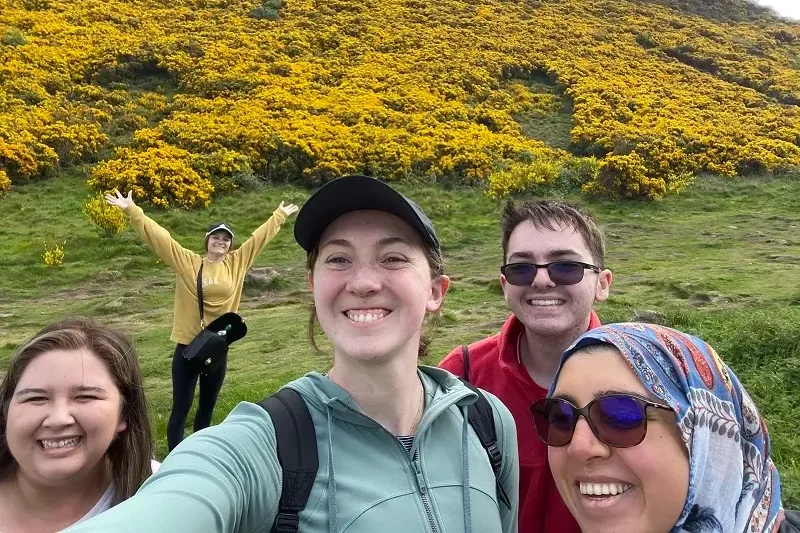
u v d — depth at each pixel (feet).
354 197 2.41
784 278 15.64
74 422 3.08
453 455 2.50
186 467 2.00
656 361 2.14
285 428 2.26
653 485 2.05
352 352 2.37
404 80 38.68
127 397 3.37
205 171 26.22
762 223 22.79
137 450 3.39
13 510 3.19
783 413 7.25
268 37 43.14
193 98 33.94
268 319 14.69
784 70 48.08
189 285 7.06
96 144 28.71
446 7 53.47
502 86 41.27
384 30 47.19
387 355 2.37
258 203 25.16
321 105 33.76
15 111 29.37
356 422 2.34
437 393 2.59
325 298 2.47
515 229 3.85
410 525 2.22
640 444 2.05
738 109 39.42
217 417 8.23
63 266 19.33
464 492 2.40
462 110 35.55
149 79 37.01
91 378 3.14
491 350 3.99
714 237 21.12
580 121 35.17
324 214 2.47
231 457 2.09
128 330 14.14
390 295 2.43
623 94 39.14
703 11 63.05
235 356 12.00
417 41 45.52
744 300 13.69
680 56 49.90
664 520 2.07
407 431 2.48
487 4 55.42
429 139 30.71
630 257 19.01
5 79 32.17
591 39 50.16
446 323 13.11
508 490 2.75
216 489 1.96
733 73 46.21
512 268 3.74
